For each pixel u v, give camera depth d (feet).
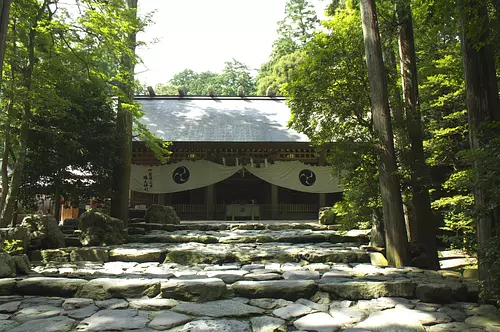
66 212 59.67
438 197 32.96
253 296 15.07
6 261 17.65
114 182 41.24
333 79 25.66
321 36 25.89
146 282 15.29
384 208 22.06
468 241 15.07
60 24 27.86
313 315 13.12
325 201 59.41
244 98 75.51
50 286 15.40
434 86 30.45
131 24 31.35
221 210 58.65
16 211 37.58
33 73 28.09
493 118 14.60
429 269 21.26
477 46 14.69
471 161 14.42
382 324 12.20
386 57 27.35
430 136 32.42
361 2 23.57
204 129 58.95
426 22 19.31
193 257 23.08
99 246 28.19
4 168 26.99
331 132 26.61
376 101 22.43
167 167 58.18
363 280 17.17
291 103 27.14
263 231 37.14
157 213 41.19
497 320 12.53
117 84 39.91
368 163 24.21
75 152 37.65
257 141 55.01
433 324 12.44
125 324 11.96
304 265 22.03
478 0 14.33
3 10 11.96
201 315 12.93
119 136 40.73
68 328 11.57
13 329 11.39
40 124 35.29
